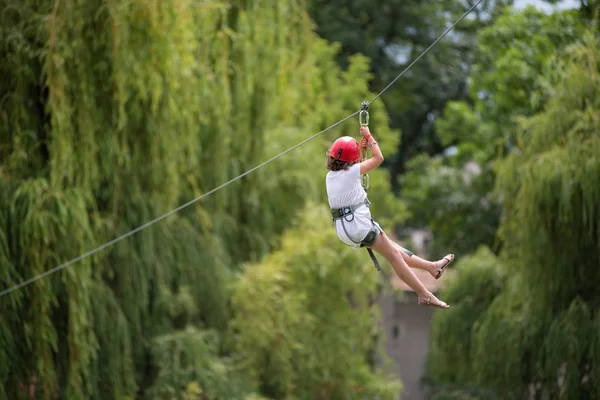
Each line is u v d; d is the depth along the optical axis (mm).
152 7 23750
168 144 26109
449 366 31031
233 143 31312
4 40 23281
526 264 25797
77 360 23703
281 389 28859
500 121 40750
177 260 28406
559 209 24219
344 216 14492
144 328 27422
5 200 23000
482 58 44938
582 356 24828
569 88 25469
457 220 49625
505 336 26781
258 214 32312
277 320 28719
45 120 24344
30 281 21781
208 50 28688
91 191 25016
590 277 25578
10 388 23484
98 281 25328
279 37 30844
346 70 53938
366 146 15133
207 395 26188
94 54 23719
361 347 32281
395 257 14469
